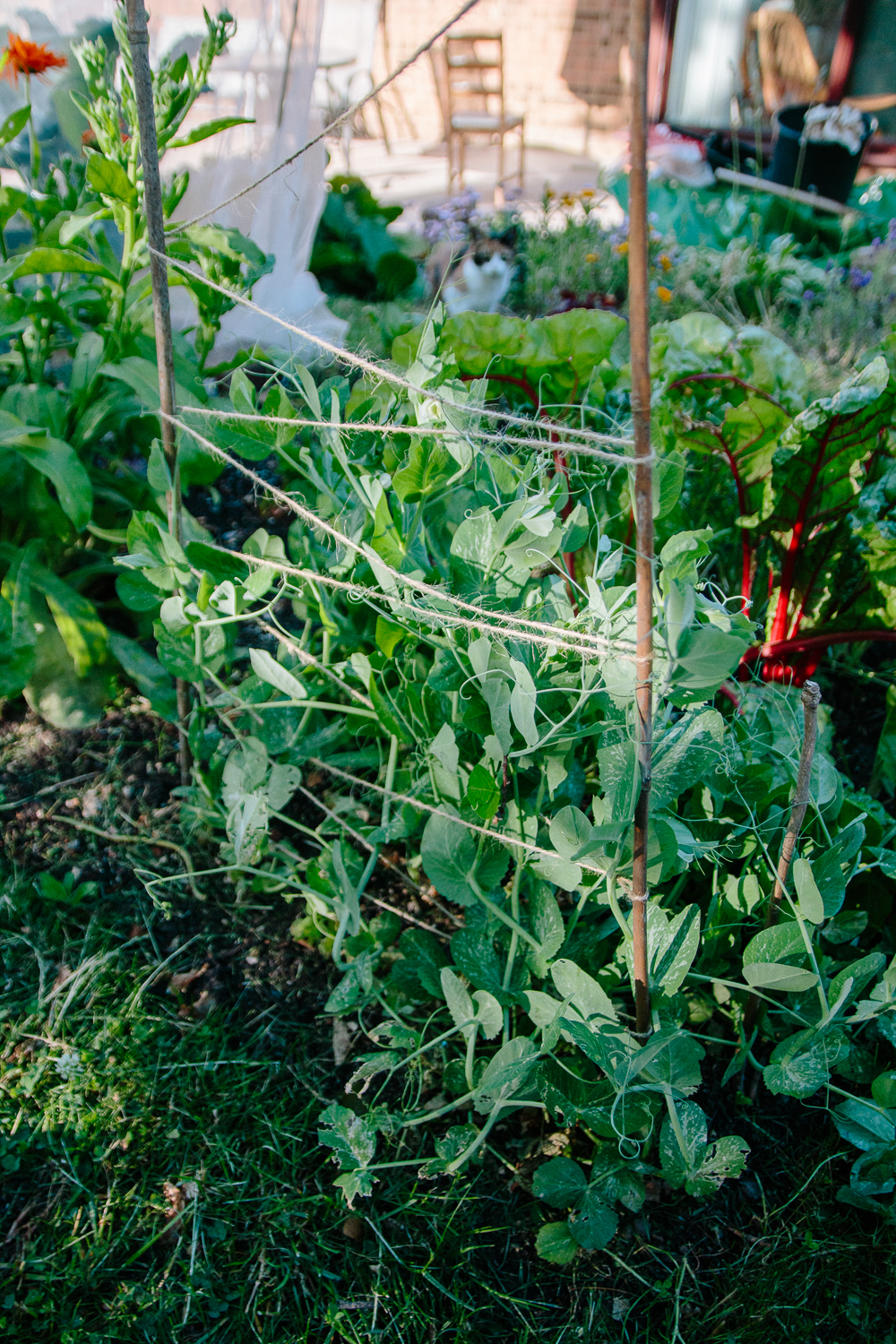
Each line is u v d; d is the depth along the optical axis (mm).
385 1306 1164
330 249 3637
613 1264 1200
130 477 2061
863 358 2807
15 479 1843
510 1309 1162
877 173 5668
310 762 1826
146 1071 1393
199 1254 1214
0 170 2688
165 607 1426
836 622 1825
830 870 1206
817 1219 1232
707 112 6230
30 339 1882
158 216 1281
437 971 1403
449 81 5352
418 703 1408
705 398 1907
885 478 1660
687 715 1131
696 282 3779
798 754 1423
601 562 1204
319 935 1571
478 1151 1297
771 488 1730
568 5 6336
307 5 2654
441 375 1293
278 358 1893
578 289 3738
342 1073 1401
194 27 2594
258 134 2770
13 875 1641
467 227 4043
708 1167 1106
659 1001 1193
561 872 1234
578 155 6680
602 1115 1172
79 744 1885
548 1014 1177
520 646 1204
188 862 1620
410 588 1205
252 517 2477
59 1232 1232
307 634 1724
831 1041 1154
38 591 1957
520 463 1581
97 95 1371
